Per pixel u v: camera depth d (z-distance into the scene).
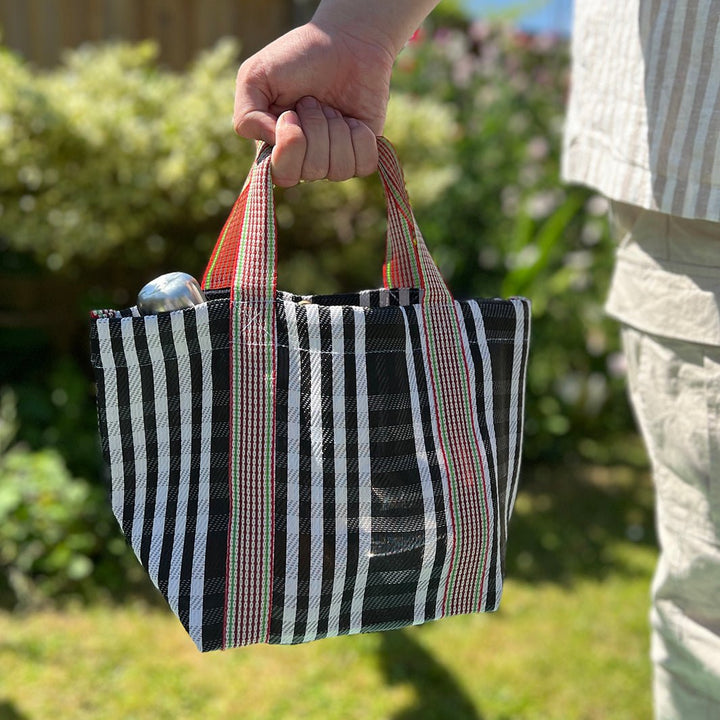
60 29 3.68
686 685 1.12
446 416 0.92
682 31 0.94
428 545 0.90
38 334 3.40
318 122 0.92
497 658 2.28
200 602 0.84
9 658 2.21
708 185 0.94
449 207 3.82
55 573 2.57
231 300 0.85
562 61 4.18
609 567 2.83
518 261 3.57
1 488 2.62
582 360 3.82
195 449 0.85
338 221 3.21
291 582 0.87
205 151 2.77
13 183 2.78
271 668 2.22
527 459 3.71
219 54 3.03
